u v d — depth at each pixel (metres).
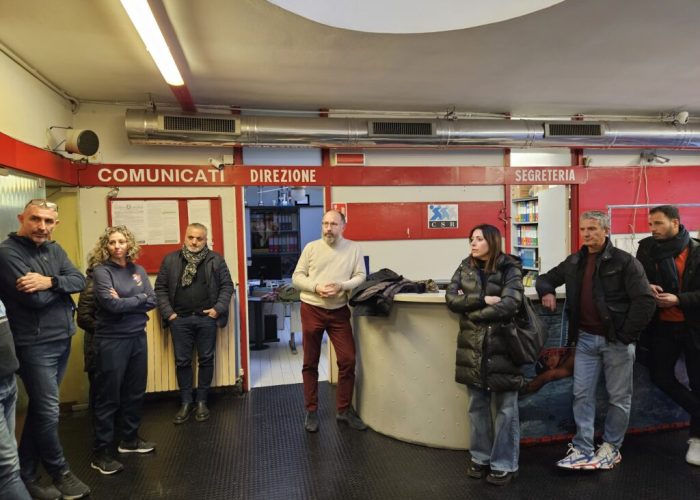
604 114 4.77
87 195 3.95
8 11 2.37
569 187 5.03
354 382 3.41
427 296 2.89
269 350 5.77
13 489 1.81
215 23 2.55
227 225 4.23
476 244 2.53
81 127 3.90
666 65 3.36
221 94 3.83
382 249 4.56
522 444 2.91
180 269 3.58
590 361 2.65
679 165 5.18
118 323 2.70
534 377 2.90
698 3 2.44
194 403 3.75
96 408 2.73
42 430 2.32
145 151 4.04
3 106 2.71
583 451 2.63
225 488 2.52
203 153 4.17
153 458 2.88
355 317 3.37
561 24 2.67
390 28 2.70
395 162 4.55
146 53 2.92
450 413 2.88
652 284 2.74
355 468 2.70
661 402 3.08
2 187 2.69
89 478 2.65
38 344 2.27
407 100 4.13
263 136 3.91
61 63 3.05
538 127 4.36
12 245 2.25
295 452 2.92
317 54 3.02
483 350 2.43
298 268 3.21
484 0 2.63
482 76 3.53
